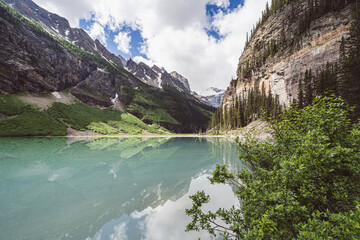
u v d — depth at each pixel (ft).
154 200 26.84
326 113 12.44
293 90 170.19
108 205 24.94
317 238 6.46
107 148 96.43
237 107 255.70
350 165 10.09
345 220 6.42
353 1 137.08
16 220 19.89
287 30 217.56
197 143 139.13
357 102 59.98
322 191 10.43
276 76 201.57
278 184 11.14
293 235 8.28
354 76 63.93
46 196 27.20
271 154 16.80
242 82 292.81
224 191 29.94
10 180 34.04
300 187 10.64
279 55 204.64
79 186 32.53
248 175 14.44
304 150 11.60
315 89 112.16
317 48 152.05
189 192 29.94
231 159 62.64
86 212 22.54
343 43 115.44
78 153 73.26
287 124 15.66
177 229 18.47
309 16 173.37
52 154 67.36
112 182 35.76
